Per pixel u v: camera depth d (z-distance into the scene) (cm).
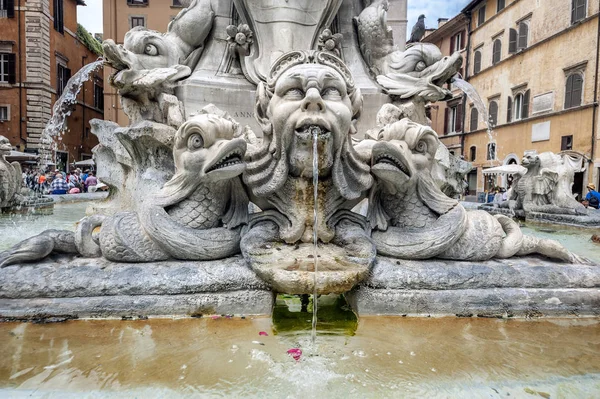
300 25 398
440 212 247
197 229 235
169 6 2380
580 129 1770
